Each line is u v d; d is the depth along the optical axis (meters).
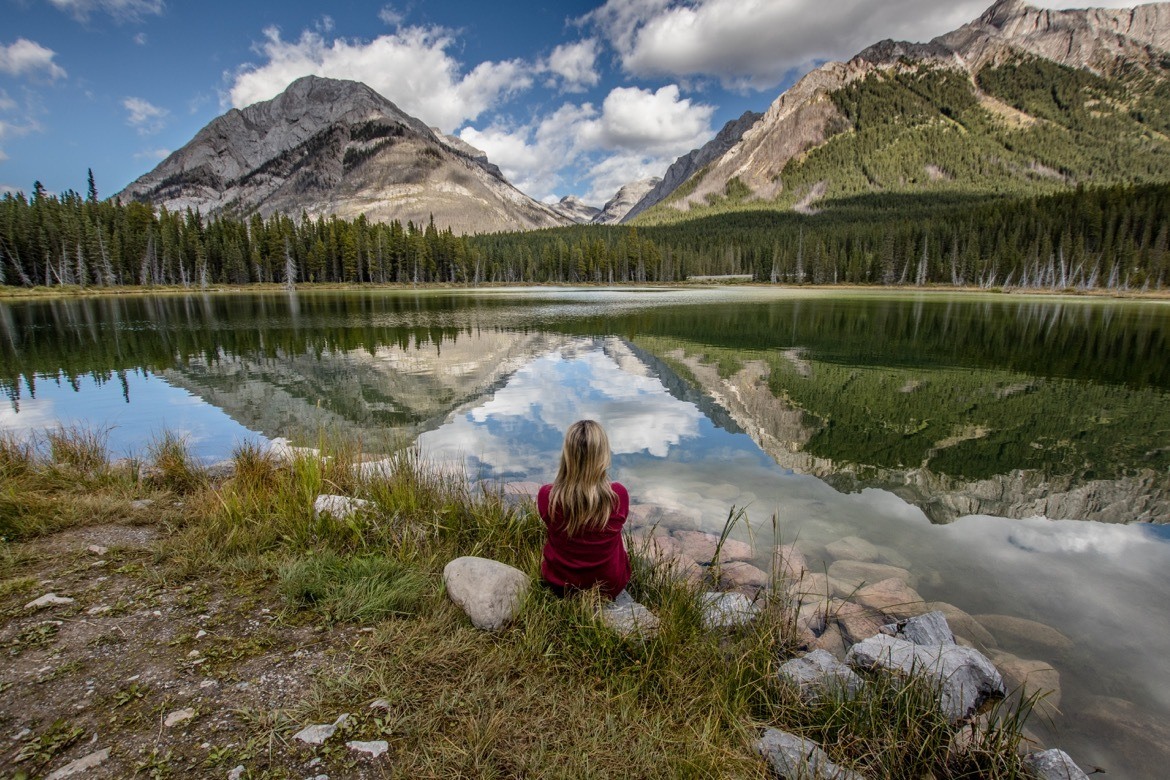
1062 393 14.23
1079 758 3.05
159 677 2.85
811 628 4.18
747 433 10.16
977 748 2.85
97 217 88.50
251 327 30.81
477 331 28.59
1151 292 78.25
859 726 2.94
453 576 3.71
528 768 2.39
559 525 3.70
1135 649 4.05
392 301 60.88
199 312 43.16
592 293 81.19
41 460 7.08
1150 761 3.02
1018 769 2.72
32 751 2.31
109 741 2.39
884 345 23.56
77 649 3.07
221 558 4.32
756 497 7.13
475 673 2.97
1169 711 3.40
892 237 113.31
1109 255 86.56
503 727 2.59
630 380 15.13
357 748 2.42
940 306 52.16
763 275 130.75
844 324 33.19
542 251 134.75
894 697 3.07
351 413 11.42
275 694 2.75
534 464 8.05
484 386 14.25
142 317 37.75
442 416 11.14
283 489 5.53
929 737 2.74
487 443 9.20
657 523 6.16
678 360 19.00
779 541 5.84
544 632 3.38
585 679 3.07
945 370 17.50
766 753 2.71
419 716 2.64
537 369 16.91
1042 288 88.88
